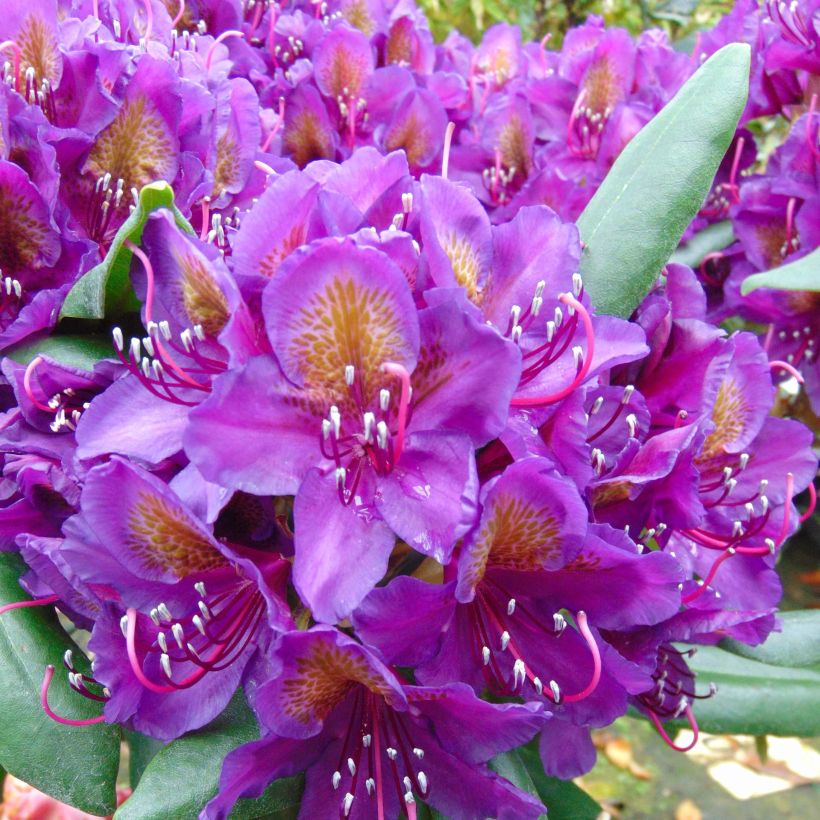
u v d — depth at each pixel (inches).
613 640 10.8
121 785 23.7
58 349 11.5
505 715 9.2
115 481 9.2
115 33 13.8
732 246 18.3
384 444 9.1
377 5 19.6
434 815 10.9
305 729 9.4
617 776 26.5
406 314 9.0
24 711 11.1
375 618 9.0
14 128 11.4
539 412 10.1
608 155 17.8
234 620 10.1
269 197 9.4
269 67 19.6
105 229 12.4
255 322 9.5
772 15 17.4
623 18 35.7
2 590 11.7
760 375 11.5
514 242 10.5
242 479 8.9
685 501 10.1
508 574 9.9
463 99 19.6
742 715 14.5
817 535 19.1
